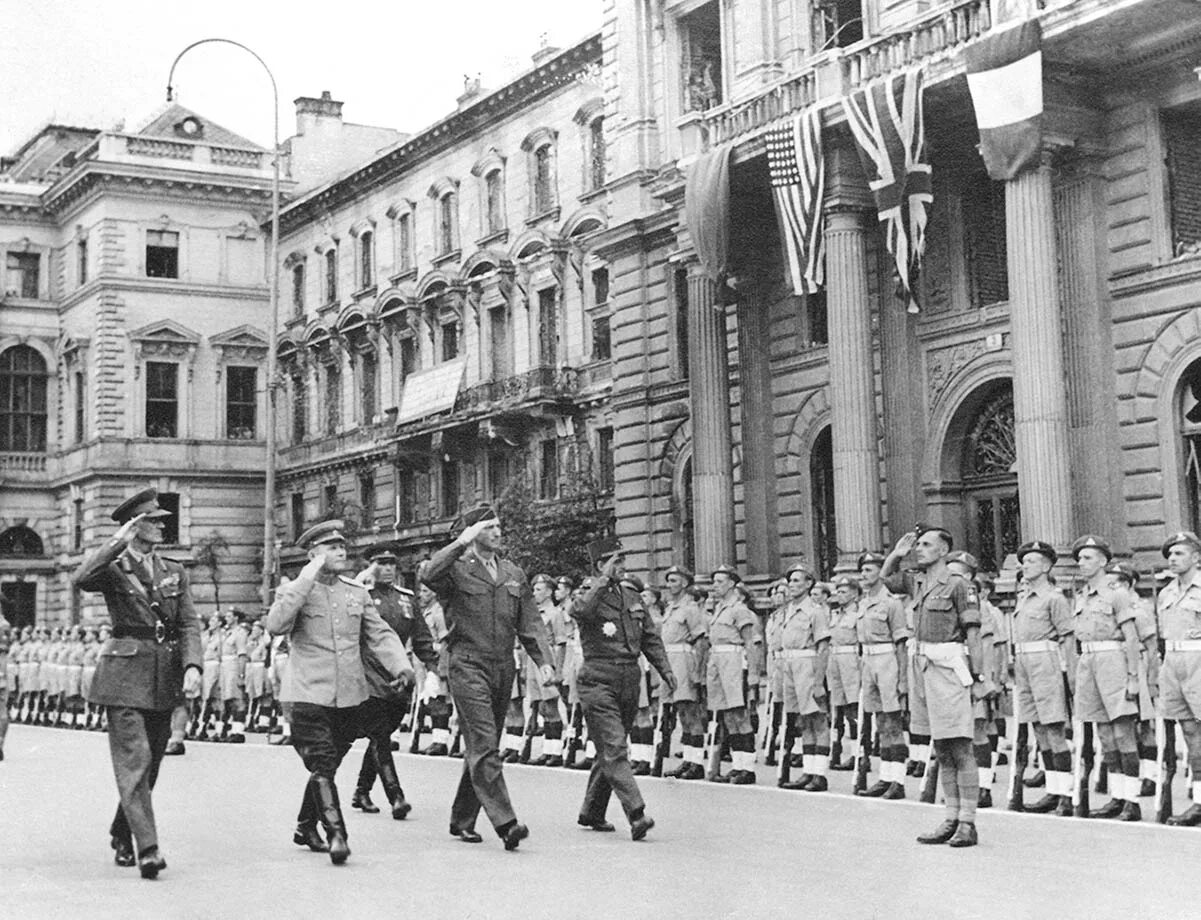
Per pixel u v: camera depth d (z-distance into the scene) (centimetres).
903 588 1498
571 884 1012
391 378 5141
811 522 2888
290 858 1155
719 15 3300
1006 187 2267
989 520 2588
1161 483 2247
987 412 2598
